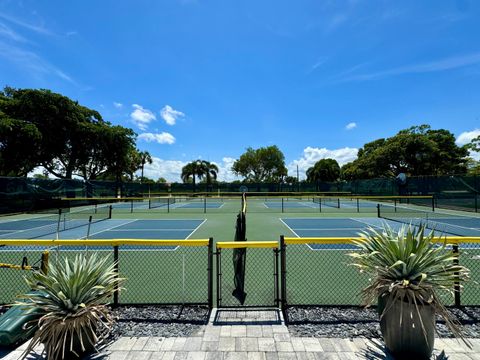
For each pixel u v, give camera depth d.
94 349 2.83
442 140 33.53
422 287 2.48
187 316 3.62
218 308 3.84
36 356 2.77
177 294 4.69
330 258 6.70
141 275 5.63
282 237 3.73
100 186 28.28
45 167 28.23
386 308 2.63
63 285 2.71
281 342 2.99
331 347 2.89
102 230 11.60
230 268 6.02
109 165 31.56
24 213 19.30
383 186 27.47
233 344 2.95
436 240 3.41
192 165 53.41
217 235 10.30
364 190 30.78
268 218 15.26
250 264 6.23
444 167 33.22
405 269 2.56
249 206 24.45
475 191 17.95
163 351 2.83
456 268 2.66
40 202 19.11
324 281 5.20
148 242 3.73
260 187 37.28
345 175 48.06
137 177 59.59
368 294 2.85
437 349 2.80
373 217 15.52
